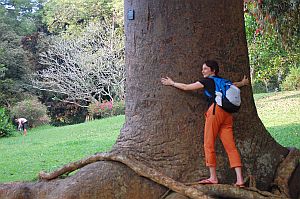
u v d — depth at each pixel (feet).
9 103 98.53
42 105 96.48
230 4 22.08
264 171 21.71
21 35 117.19
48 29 118.01
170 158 20.71
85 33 101.04
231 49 21.97
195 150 20.76
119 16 103.55
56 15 115.14
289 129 48.55
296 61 49.60
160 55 21.33
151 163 20.67
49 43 106.83
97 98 104.17
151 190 19.71
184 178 20.33
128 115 22.04
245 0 39.68
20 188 20.63
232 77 21.89
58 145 54.29
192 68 21.09
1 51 103.30
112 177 19.79
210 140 19.70
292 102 68.95
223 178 20.42
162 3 21.33
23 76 104.99
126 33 22.48
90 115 97.35
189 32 21.21
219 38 21.66
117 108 95.45
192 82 21.06
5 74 103.60
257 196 19.47
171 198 19.17
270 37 42.60
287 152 23.12
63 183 20.27
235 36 22.18
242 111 22.09
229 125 19.92
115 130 65.77
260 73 50.03
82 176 19.95
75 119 104.42
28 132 80.69
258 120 22.86
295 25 38.91
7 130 76.07
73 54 98.37
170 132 20.97
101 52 97.45
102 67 97.66
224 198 19.45
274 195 19.83
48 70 102.01
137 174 19.94
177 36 21.20
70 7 113.39
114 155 20.39
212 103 19.71
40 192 20.52
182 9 21.24
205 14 21.44
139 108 21.62
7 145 61.67
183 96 21.01
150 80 21.45
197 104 21.04
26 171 39.34
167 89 21.15
